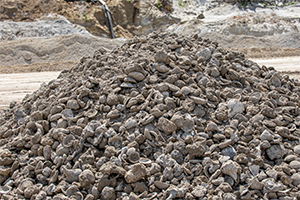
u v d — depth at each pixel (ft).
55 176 11.34
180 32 59.57
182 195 10.23
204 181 10.82
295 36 53.06
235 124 12.66
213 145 11.73
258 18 60.49
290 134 12.58
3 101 29.63
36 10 62.03
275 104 14.05
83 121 12.75
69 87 14.78
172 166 11.00
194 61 14.97
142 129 12.08
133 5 69.77
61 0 64.80
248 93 14.58
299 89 16.14
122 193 10.52
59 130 12.54
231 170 10.59
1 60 47.03
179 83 13.61
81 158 11.38
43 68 43.93
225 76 15.25
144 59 14.38
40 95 16.33
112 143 11.80
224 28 58.29
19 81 36.99
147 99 12.91
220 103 13.61
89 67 16.11
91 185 10.73
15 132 14.35
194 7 77.00
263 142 11.80
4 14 60.29
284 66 38.75
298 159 11.43
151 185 10.67
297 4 74.43
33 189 11.00
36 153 12.57
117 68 14.69
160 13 71.15
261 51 48.80
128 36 69.62
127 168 10.88
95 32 65.21
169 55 15.12
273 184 10.37
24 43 49.32
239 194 10.37
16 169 12.28
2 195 11.26
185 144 11.61
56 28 57.93
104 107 12.98
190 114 12.59
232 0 76.28
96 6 66.23
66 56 48.80
